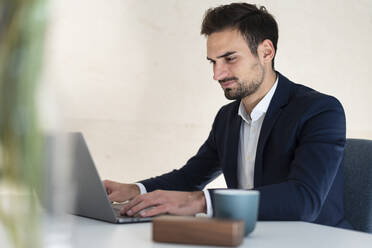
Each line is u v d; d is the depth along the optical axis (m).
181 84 2.66
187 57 2.67
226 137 1.70
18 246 0.27
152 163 2.58
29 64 0.26
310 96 1.55
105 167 2.44
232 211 0.79
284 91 1.60
